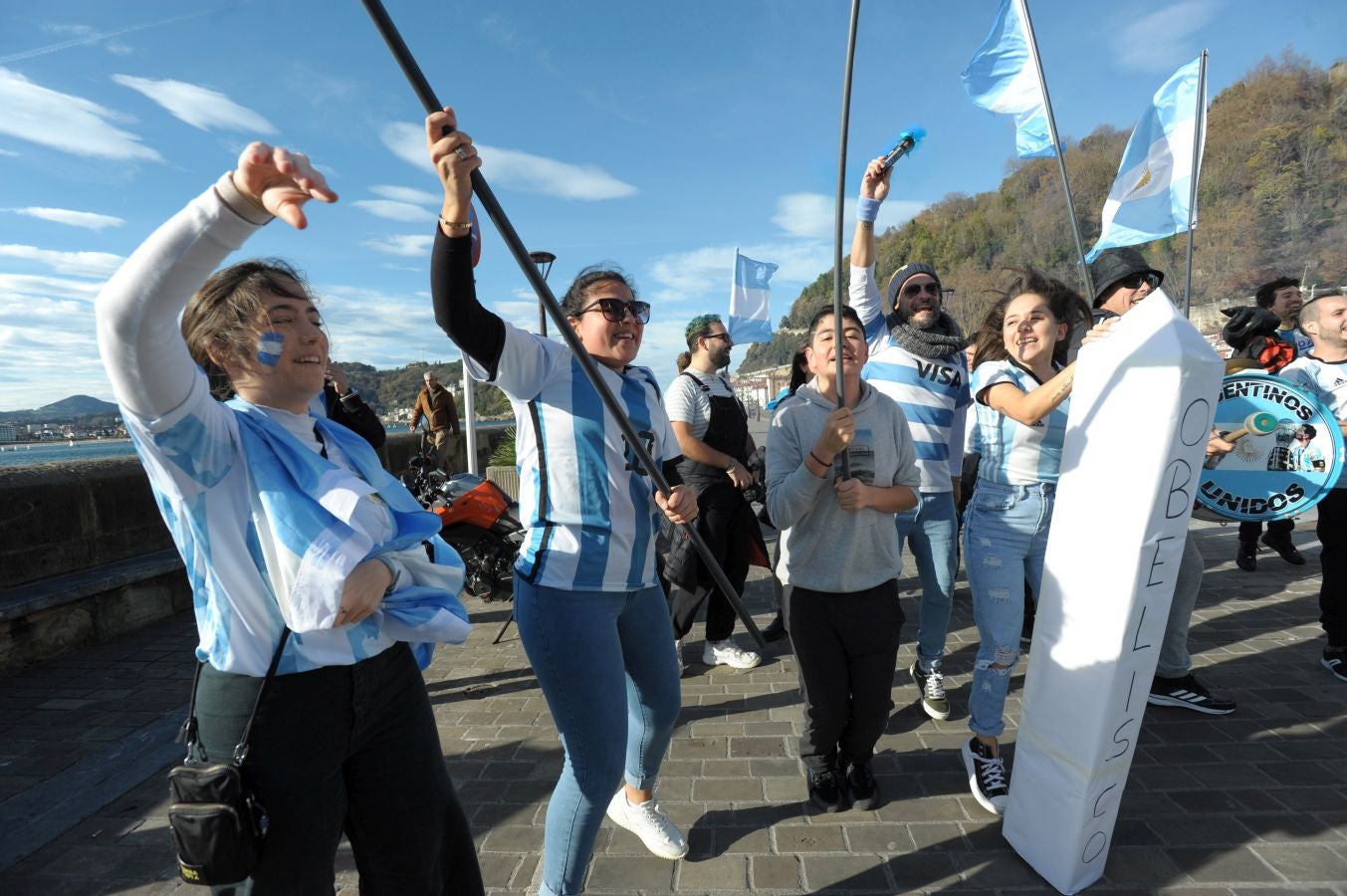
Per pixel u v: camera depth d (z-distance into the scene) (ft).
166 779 9.59
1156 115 9.32
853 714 7.97
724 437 12.32
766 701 11.40
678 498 6.43
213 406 3.82
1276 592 15.88
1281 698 10.71
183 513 3.85
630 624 6.69
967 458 12.97
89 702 12.20
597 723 5.97
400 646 4.63
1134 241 9.61
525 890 7.12
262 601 3.92
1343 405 11.70
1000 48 8.41
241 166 3.24
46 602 13.82
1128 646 6.16
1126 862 7.11
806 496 7.29
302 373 4.23
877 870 7.16
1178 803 8.09
